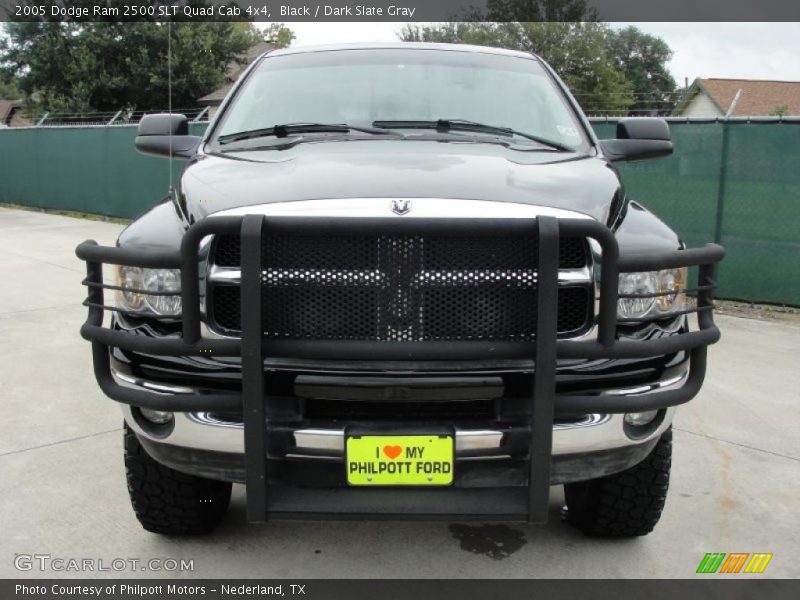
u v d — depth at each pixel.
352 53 3.80
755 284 7.56
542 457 2.21
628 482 2.87
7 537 3.09
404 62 3.70
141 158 14.65
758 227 7.46
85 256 2.36
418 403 2.26
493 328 2.22
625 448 2.50
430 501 2.25
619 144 3.54
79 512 3.30
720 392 4.89
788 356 5.75
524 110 3.47
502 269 2.20
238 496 3.45
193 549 3.01
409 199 2.32
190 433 2.39
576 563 2.94
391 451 2.21
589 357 2.23
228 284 2.28
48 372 5.29
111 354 2.49
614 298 2.20
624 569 2.90
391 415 2.27
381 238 2.18
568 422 2.36
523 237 2.15
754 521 3.27
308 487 2.31
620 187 2.77
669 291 2.38
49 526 3.18
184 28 25.67
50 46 29.98
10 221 15.65
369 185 2.42
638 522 2.98
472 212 2.29
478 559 2.96
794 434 4.21
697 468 3.78
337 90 3.53
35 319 6.84
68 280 8.73
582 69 46.84
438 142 3.08
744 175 7.47
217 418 2.35
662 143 3.55
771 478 3.68
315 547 3.04
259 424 2.20
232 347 2.23
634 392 2.36
